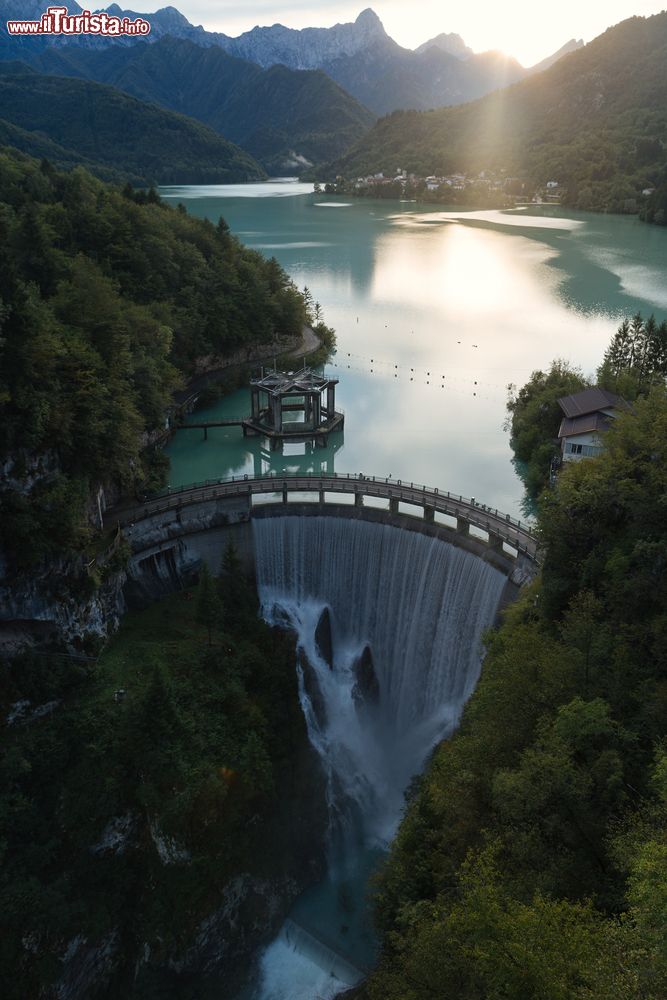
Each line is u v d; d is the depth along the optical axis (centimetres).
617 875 3138
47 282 9519
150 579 7706
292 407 11381
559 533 5519
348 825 6756
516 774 3497
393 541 7712
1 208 10219
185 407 11656
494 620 6819
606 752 3409
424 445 10856
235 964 5509
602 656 4181
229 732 6191
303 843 6350
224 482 8375
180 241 14175
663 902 2216
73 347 7106
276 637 7594
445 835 4278
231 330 13350
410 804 5941
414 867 4478
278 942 5706
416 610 7662
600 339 15425
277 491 8219
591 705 3609
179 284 13075
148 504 7906
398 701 7881
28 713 5850
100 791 5534
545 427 10400
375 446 10819
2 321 5831
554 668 4191
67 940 5075
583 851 3278
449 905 3450
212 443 10944
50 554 6122
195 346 12538
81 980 5166
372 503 9056
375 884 5006
